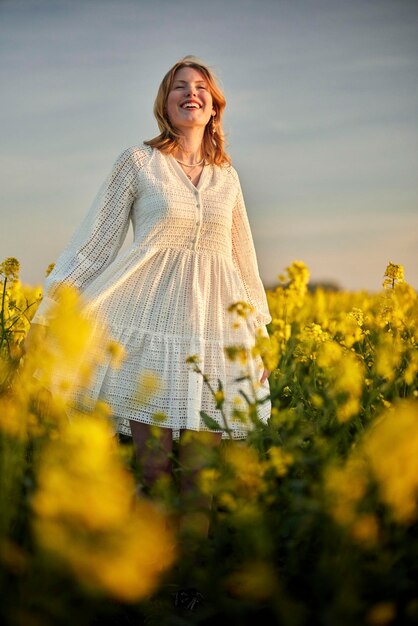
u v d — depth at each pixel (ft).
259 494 7.72
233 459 7.68
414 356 10.80
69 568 6.38
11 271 13.51
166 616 7.79
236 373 10.81
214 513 7.85
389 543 7.43
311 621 6.93
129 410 10.62
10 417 8.06
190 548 7.93
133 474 8.60
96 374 10.62
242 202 11.85
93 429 6.70
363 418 10.19
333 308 24.14
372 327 14.49
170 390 10.57
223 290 11.16
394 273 14.34
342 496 6.90
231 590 7.81
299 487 7.53
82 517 6.20
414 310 14.39
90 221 11.12
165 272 10.98
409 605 7.06
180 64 11.44
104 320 10.77
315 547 7.86
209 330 10.90
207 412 10.68
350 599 6.53
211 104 11.42
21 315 13.21
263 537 6.92
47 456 7.42
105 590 6.49
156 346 10.70
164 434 10.66
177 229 10.96
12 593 6.79
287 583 7.37
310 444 9.29
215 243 11.17
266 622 7.54
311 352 13.14
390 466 6.72
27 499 7.36
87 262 10.99
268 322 12.04
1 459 7.55
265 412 11.11
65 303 8.57
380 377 10.61
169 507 7.81
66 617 6.62
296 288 19.81
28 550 7.37
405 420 6.81
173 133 11.40
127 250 10.87
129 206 11.25
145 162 11.18
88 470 6.37
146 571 6.75
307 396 11.69
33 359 9.22
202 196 11.13
